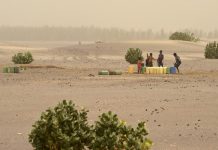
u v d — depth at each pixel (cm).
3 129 4678
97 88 8250
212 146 3925
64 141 2697
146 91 7731
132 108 5962
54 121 2728
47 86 8606
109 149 2736
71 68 13825
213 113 5628
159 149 3791
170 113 5609
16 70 11744
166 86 8519
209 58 17062
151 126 4816
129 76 10788
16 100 6800
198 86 8506
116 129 2789
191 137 4284
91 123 4859
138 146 2711
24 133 4459
